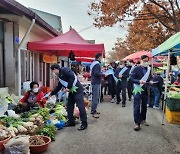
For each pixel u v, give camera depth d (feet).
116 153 15.67
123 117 26.37
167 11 58.75
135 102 21.12
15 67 26.53
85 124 21.39
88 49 30.09
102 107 32.91
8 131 15.40
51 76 47.70
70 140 18.25
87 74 49.24
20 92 26.99
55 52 40.63
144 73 21.18
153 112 30.07
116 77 35.65
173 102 23.68
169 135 19.75
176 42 18.30
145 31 67.77
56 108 25.64
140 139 18.58
